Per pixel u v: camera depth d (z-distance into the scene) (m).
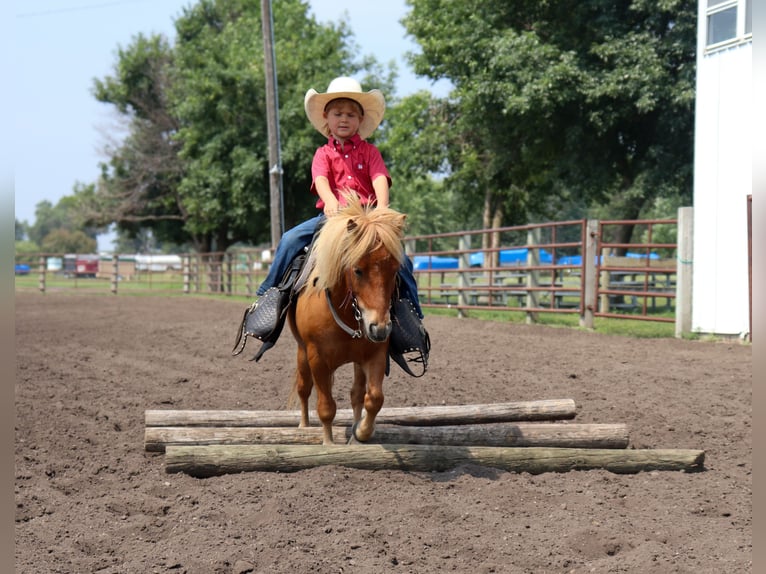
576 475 5.07
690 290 12.73
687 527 4.17
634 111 20.27
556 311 14.45
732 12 12.02
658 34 20.28
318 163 5.43
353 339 4.82
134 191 39.09
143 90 39.50
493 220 28.45
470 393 7.92
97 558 3.75
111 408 7.30
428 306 19.17
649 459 5.24
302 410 5.74
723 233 12.12
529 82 20.17
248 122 32.00
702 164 12.53
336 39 34.91
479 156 26.25
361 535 3.98
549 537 4.00
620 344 11.84
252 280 27.19
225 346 12.20
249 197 31.53
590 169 22.03
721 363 9.83
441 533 4.02
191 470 5.00
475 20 22.09
